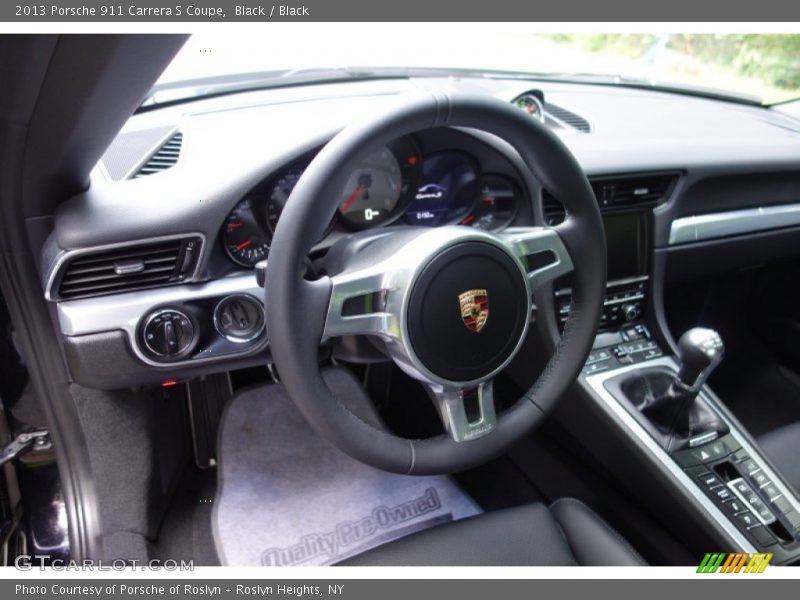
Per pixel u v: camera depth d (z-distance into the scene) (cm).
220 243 97
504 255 79
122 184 95
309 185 70
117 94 74
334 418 77
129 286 94
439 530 95
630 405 123
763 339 188
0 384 122
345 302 78
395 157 104
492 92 138
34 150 81
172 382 107
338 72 147
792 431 139
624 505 131
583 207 88
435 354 78
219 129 111
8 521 128
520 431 89
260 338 100
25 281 101
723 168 138
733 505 113
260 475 137
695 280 159
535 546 92
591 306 91
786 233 158
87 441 120
